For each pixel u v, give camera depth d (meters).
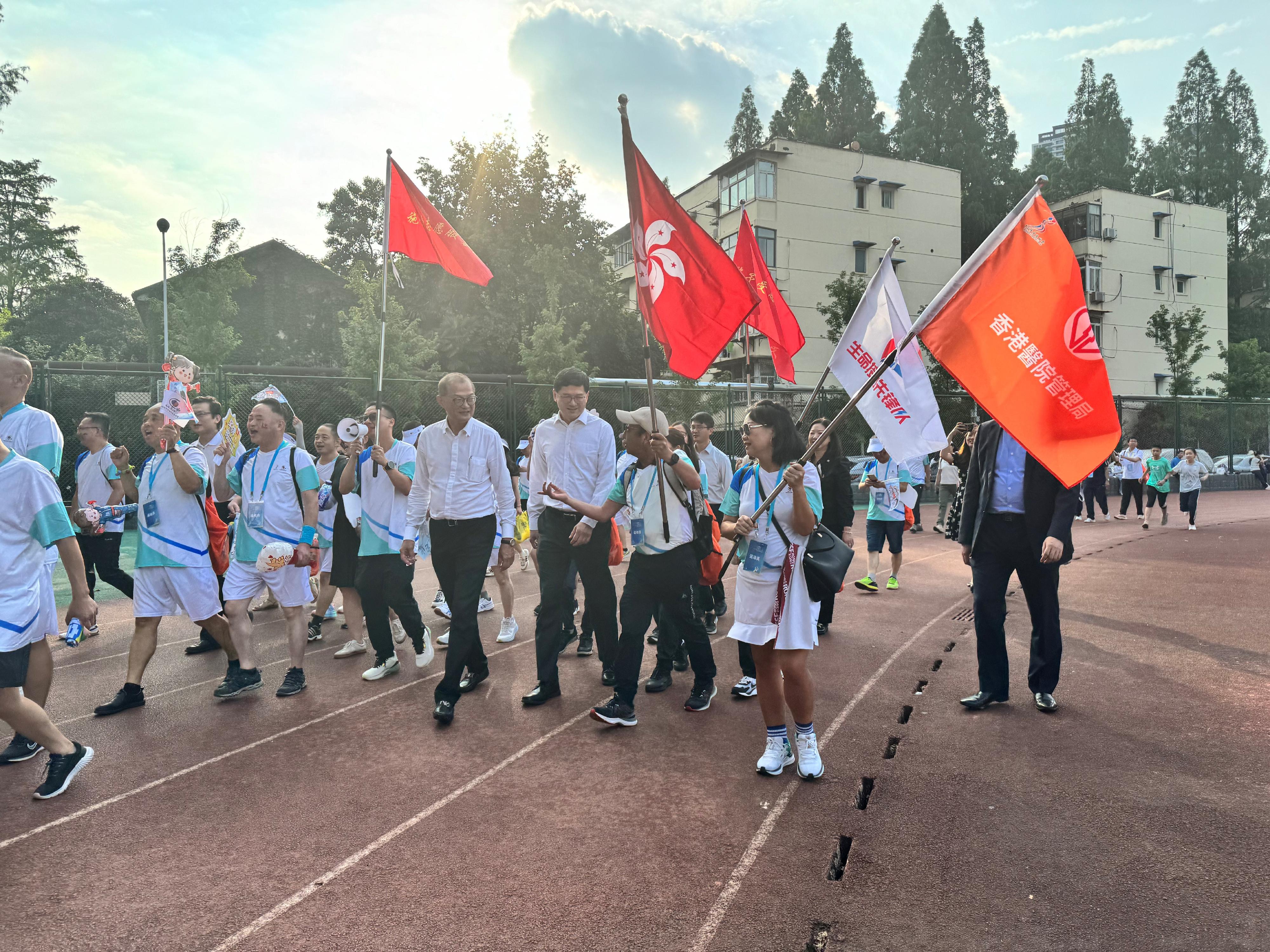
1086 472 3.67
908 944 2.39
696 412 18.14
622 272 42.91
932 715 4.49
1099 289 42.03
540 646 4.83
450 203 29.09
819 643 6.19
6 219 37.59
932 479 21.25
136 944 2.46
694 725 4.41
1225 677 5.11
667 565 4.38
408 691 5.11
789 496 3.58
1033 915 2.53
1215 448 26.86
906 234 36.19
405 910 2.62
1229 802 3.32
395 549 5.28
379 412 5.38
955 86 47.03
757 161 33.66
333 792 3.57
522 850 3.02
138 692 4.81
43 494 3.48
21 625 3.38
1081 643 6.07
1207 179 55.53
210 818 3.33
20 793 3.61
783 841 3.05
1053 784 3.52
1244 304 55.31
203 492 4.95
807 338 34.34
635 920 2.54
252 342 32.09
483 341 26.36
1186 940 2.39
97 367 13.61
